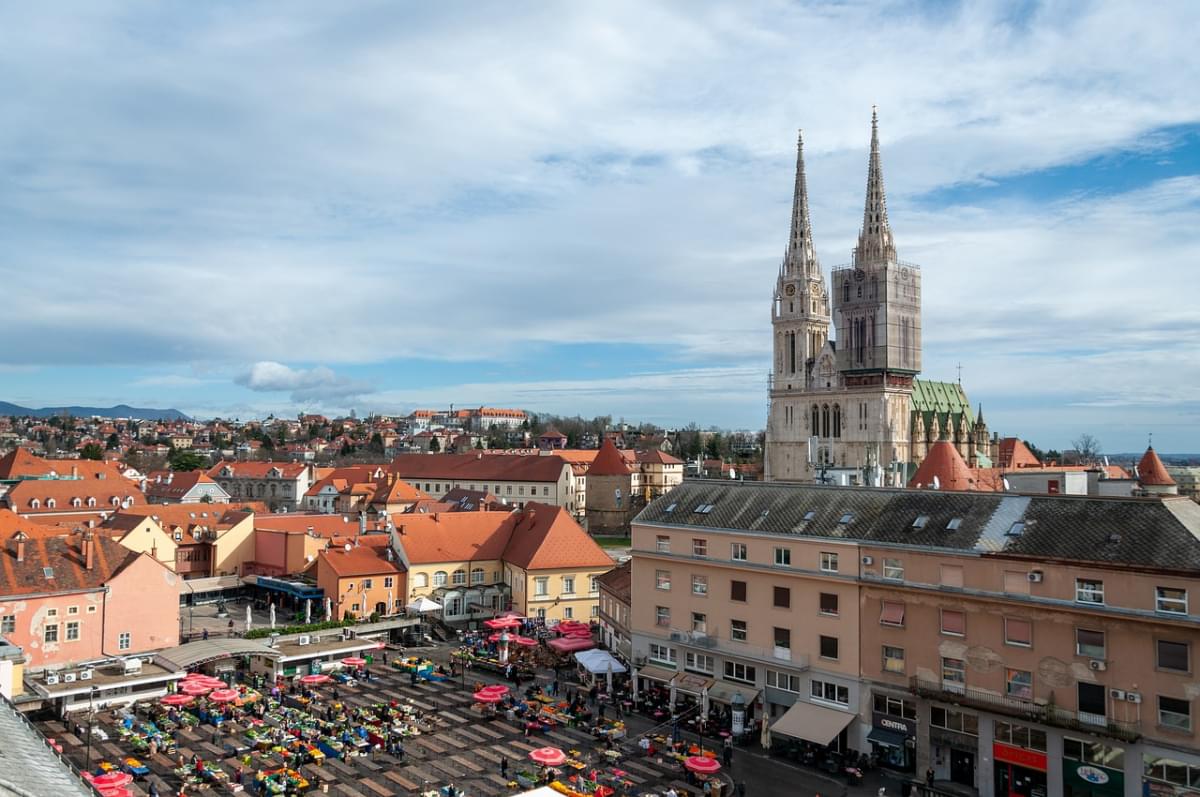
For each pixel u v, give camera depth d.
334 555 115.25
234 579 128.62
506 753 69.88
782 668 74.06
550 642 94.75
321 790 62.41
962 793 62.66
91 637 90.19
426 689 86.88
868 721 69.12
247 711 78.19
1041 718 59.22
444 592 115.94
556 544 116.00
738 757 69.75
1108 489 94.06
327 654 93.88
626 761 68.38
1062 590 59.72
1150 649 55.84
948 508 70.19
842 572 71.38
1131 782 56.03
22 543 89.94
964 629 64.38
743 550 78.38
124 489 173.50
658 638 84.31
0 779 33.56
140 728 73.62
